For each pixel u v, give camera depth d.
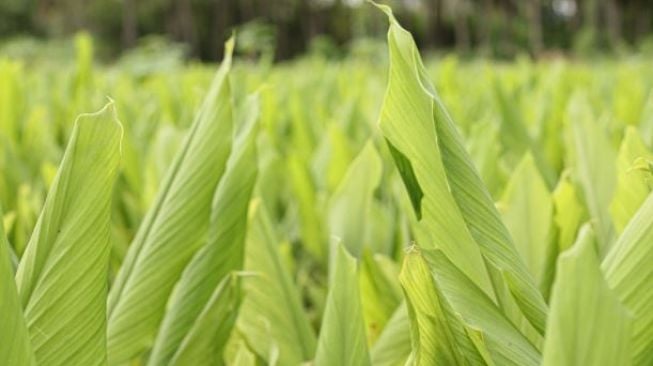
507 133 3.15
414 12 54.41
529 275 1.33
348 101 4.82
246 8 61.09
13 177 3.21
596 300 1.00
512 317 1.39
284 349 1.89
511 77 7.20
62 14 59.19
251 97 1.92
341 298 1.45
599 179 2.33
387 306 1.99
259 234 1.97
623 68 9.16
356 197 2.40
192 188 1.71
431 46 51.94
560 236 1.94
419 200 1.40
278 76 8.59
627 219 1.55
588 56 31.45
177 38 60.12
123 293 1.67
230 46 1.79
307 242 2.86
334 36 59.25
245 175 1.83
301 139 4.11
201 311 1.73
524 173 2.00
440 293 1.27
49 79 7.40
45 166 2.88
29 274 1.32
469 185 1.33
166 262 1.68
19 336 1.17
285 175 3.62
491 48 36.44
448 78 6.16
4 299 1.16
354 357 1.43
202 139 1.74
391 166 2.96
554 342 1.00
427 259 1.29
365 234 2.38
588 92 5.76
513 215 1.98
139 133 4.26
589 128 2.43
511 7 50.84
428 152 1.33
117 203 3.06
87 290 1.33
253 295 1.92
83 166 1.33
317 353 1.46
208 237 1.78
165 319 1.75
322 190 3.43
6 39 54.22
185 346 1.68
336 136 3.16
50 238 1.32
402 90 1.33
